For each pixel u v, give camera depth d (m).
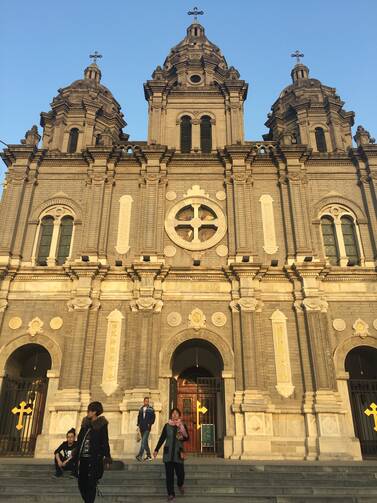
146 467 14.48
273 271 22.44
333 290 22.34
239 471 14.34
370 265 23.08
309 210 24.61
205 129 28.45
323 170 25.75
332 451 18.45
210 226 24.20
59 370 20.59
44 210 24.84
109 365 20.67
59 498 11.48
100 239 23.39
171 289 22.17
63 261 23.64
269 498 11.41
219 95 29.27
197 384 21.89
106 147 25.47
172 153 25.66
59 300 22.09
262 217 24.41
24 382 21.58
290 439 19.14
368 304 22.02
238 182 24.73
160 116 28.11
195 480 13.21
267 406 19.50
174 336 21.22
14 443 20.58
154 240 23.08
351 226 24.53
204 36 36.12
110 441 19.05
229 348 20.95
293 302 21.95
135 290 21.95
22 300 22.09
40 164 25.98
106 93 32.19
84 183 25.42
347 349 21.09
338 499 11.32
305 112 29.73
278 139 28.91
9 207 24.17
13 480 13.22
